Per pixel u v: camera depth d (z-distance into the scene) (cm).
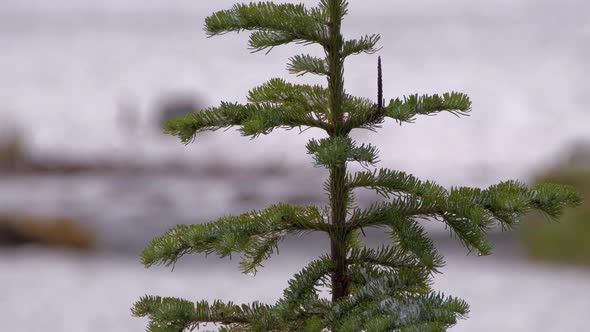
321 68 915
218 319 912
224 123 914
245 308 914
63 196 3556
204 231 912
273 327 909
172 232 916
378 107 911
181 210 3094
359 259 917
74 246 2731
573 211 2430
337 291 916
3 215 2923
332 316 904
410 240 911
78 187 4138
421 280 907
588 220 2409
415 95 910
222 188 3606
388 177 917
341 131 914
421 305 894
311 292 912
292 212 916
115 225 2848
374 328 889
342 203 916
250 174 4616
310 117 915
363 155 903
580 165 3022
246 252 915
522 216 909
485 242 911
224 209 3139
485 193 912
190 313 911
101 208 3105
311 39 914
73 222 2884
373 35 915
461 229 911
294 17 912
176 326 909
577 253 2352
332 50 915
